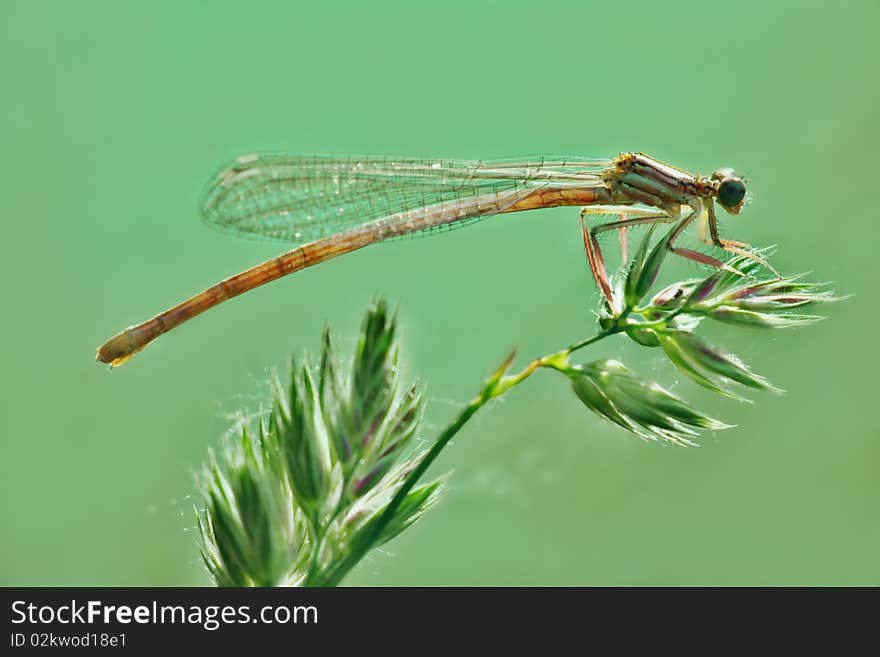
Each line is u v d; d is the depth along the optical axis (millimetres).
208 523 146
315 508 140
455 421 145
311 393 142
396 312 144
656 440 148
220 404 148
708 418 147
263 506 143
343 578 141
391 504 143
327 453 140
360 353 141
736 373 147
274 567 143
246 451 146
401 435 142
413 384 146
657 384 148
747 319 148
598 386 147
